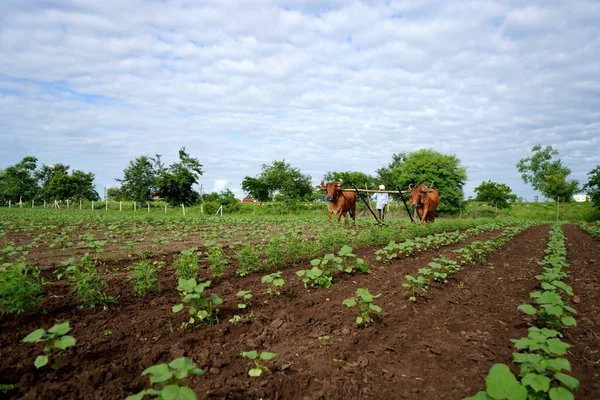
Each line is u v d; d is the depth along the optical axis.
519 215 47.06
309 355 4.34
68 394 3.44
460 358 4.36
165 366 2.99
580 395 3.64
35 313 5.07
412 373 4.04
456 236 14.32
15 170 53.22
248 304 5.91
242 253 7.94
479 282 7.88
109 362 4.02
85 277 5.52
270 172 40.09
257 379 3.80
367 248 11.37
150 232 15.45
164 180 38.34
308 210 35.62
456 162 44.78
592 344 4.80
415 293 6.68
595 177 34.78
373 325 5.25
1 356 3.95
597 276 8.47
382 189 19.38
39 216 21.45
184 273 6.98
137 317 5.18
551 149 66.50
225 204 38.00
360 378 3.90
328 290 6.78
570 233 20.66
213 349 4.40
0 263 7.91
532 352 4.42
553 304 4.95
